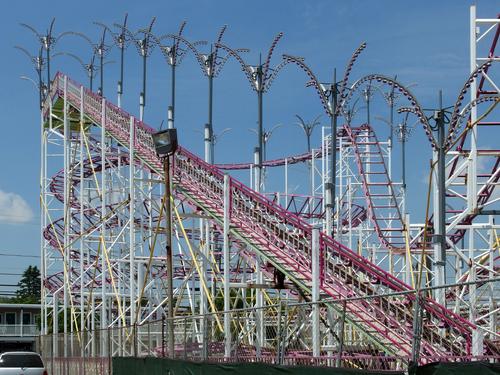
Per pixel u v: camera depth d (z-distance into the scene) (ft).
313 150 185.57
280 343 56.59
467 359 53.06
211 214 109.91
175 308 135.74
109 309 172.04
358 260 85.92
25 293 531.50
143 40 171.63
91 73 198.29
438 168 87.30
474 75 85.25
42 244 186.39
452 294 100.58
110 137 161.99
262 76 120.06
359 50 100.37
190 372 66.74
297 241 96.07
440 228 85.76
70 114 185.47
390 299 82.07
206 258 124.67
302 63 102.42
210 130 132.26
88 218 186.09
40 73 190.90
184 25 151.94
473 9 108.99
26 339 321.32
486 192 117.39
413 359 43.16
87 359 117.08
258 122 121.90
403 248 156.56
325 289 85.66
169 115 148.05
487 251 121.90
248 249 120.98
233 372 58.70
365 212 183.42
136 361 84.58
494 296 56.29
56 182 193.16
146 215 161.07
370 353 71.36
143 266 157.17
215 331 74.08
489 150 108.58
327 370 47.01
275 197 183.52
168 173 93.15
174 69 148.36
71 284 173.58
